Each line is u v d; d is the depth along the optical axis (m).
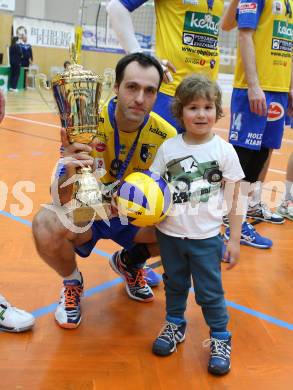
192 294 2.55
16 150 6.03
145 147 2.18
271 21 3.06
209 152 1.96
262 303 2.51
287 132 9.30
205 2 2.75
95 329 2.17
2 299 2.15
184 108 1.93
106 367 1.90
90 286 2.59
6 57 15.48
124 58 1.98
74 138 1.95
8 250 2.96
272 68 3.12
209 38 2.84
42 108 10.87
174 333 2.04
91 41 17.80
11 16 15.36
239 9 3.06
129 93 1.95
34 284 2.54
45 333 2.11
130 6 2.69
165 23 2.81
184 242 1.93
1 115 1.96
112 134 2.13
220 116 2.00
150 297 2.45
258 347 2.10
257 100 3.04
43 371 1.84
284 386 1.84
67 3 18.94
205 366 1.94
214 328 1.97
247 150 3.24
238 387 1.82
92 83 1.90
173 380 1.84
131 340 2.10
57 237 2.04
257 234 3.35
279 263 3.06
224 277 2.80
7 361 1.89
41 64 16.89
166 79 2.57
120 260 2.44
